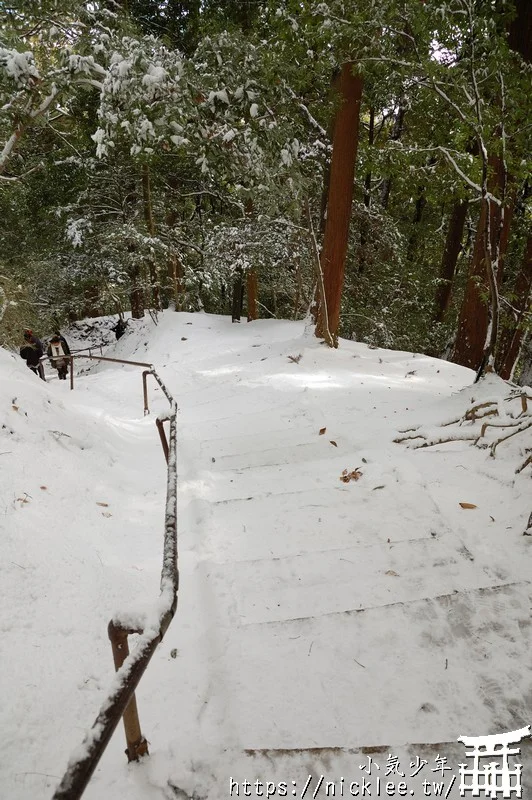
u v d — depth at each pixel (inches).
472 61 221.3
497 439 170.2
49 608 100.8
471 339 409.1
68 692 85.0
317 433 221.1
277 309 815.7
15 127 267.4
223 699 83.9
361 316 603.5
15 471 143.5
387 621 98.0
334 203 395.9
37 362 407.2
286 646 94.2
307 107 421.1
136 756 72.9
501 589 103.6
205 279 627.8
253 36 349.7
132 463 202.8
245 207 638.5
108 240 624.1
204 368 429.7
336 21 247.0
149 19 577.9
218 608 105.3
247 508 149.3
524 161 246.4
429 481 156.0
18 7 251.4
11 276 537.3
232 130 233.6
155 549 134.0
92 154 622.2
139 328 690.8
